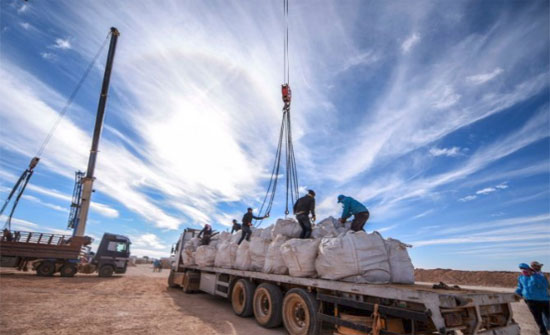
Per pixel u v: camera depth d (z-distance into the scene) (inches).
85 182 721.0
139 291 392.8
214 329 208.2
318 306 182.9
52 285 412.5
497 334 136.2
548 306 199.2
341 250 167.0
